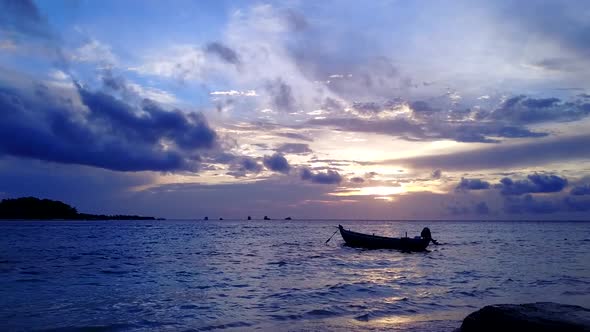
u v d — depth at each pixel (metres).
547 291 18.53
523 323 10.24
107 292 18.02
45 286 19.67
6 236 65.88
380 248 42.31
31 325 12.69
